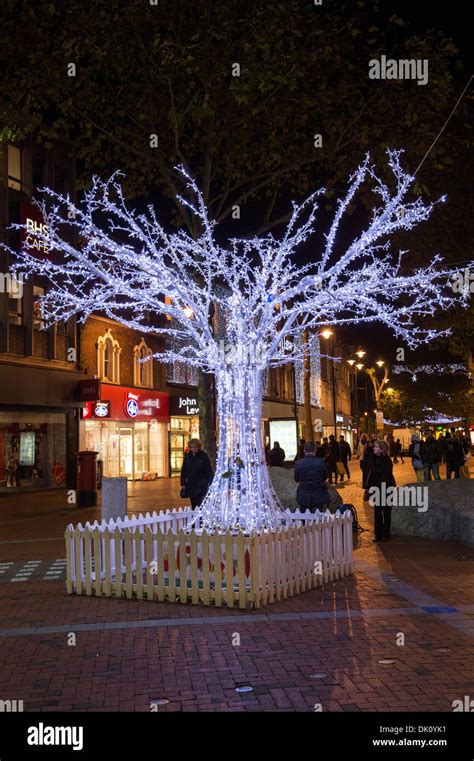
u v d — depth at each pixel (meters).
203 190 13.37
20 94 12.27
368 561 10.68
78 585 8.75
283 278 9.85
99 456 31.12
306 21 11.88
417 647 6.19
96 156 13.77
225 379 9.24
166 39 11.88
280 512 9.39
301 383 57.59
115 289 10.55
